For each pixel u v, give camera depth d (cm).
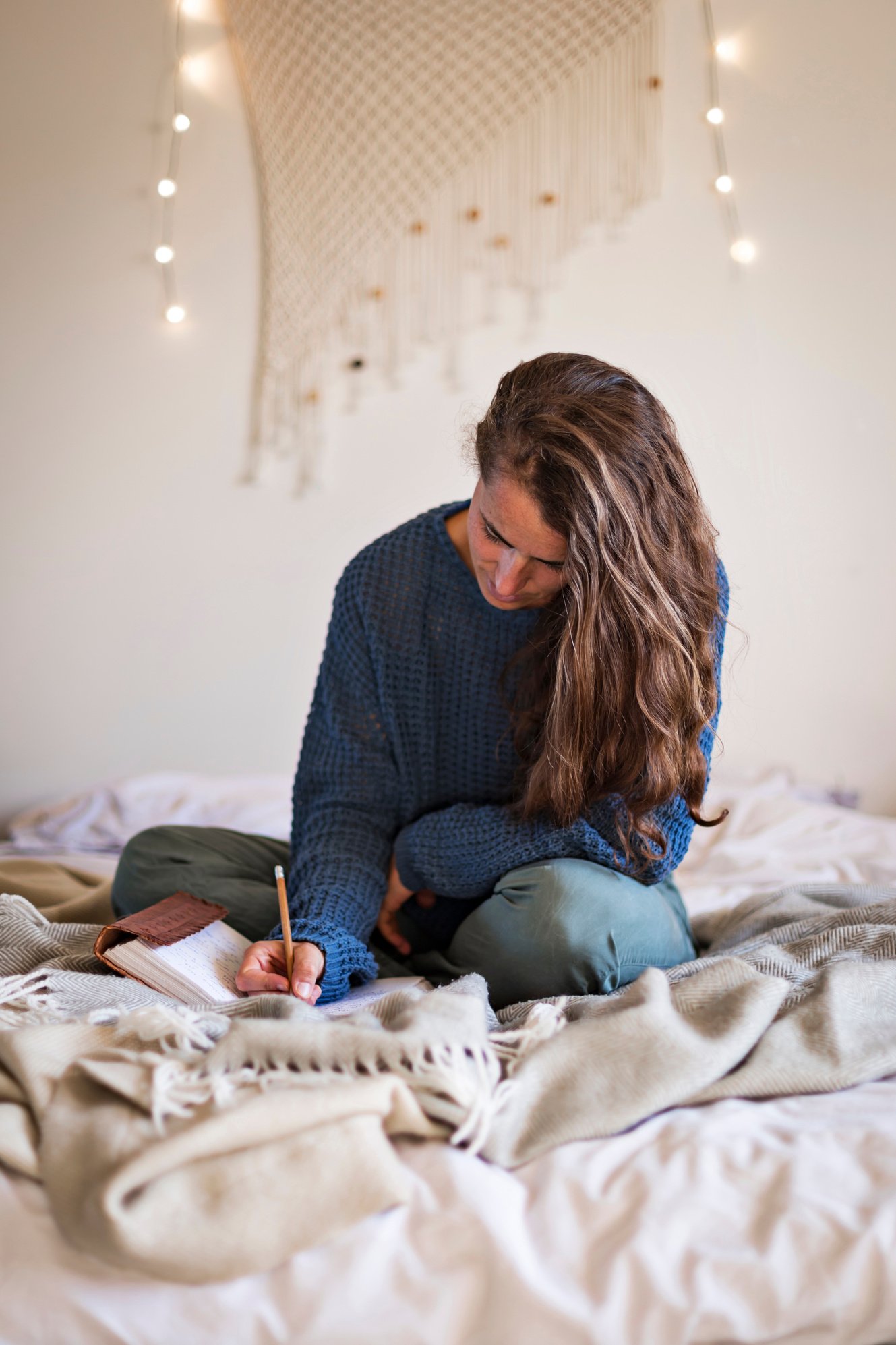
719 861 178
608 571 95
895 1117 77
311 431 243
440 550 118
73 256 238
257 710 249
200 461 243
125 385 240
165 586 245
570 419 94
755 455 241
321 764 124
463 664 119
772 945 106
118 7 233
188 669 247
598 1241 67
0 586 242
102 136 236
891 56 230
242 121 237
